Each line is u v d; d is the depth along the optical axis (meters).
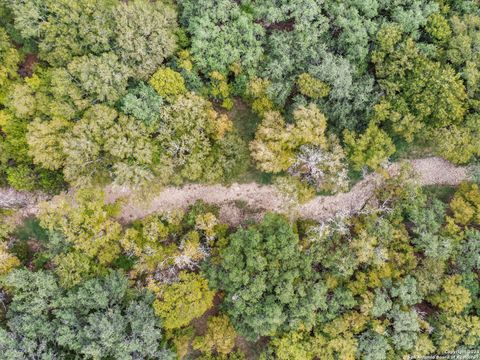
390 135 51.53
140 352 44.22
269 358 47.59
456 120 47.03
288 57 46.09
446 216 49.06
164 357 44.78
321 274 47.81
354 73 47.41
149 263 46.19
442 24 46.44
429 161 53.88
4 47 43.03
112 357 44.44
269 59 46.62
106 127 44.19
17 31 44.06
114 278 45.22
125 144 44.47
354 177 53.47
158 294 45.19
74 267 44.38
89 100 44.34
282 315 44.78
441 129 47.09
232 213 52.91
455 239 48.47
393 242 48.38
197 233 47.66
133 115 45.22
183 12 45.97
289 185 47.72
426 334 46.56
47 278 43.16
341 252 47.06
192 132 45.94
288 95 48.22
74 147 43.53
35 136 42.59
